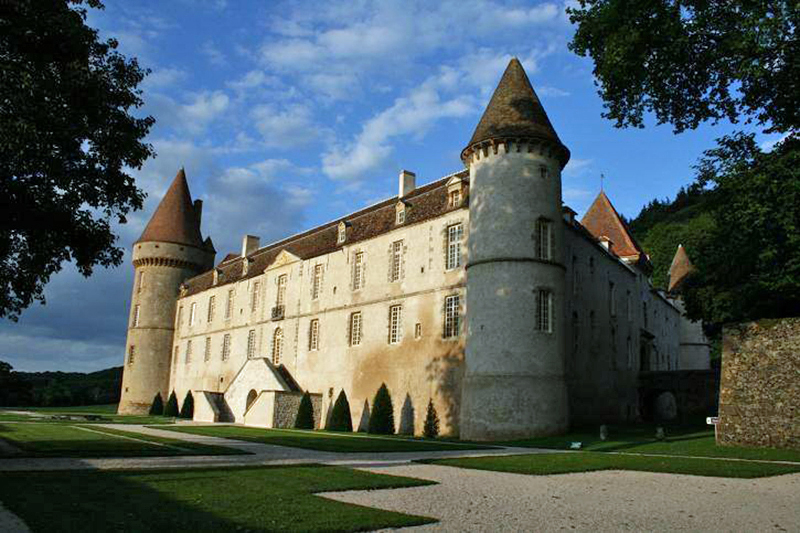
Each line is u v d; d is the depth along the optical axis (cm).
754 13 1708
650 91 2027
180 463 1527
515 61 3216
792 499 1112
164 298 6334
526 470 1460
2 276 1761
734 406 2220
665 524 885
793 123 2020
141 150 1820
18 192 1609
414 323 3481
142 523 807
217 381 5428
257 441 2384
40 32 1587
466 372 2877
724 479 1370
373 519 852
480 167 3036
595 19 1970
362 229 4131
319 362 4197
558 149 3033
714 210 2547
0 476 1222
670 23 1828
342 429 3619
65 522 807
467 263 3017
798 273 2216
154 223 6481
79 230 1742
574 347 3547
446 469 1512
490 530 828
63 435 2414
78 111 1661
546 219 2942
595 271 3988
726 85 2008
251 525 803
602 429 2559
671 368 5825
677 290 6166
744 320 2625
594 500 1075
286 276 4800
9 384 7569
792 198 2062
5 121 1426
